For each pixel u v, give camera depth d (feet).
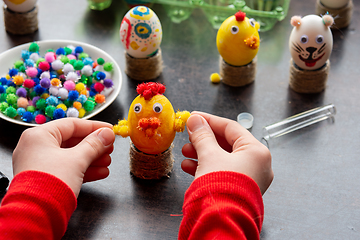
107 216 1.94
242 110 2.28
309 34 2.17
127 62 2.36
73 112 2.11
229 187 1.69
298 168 2.08
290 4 2.75
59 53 2.32
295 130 2.20
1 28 2.61
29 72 2.19
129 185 2.02
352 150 2.14
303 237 1.90
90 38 2.59
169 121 1.88
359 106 2.28
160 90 1.90
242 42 2.22
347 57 2.48
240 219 1.67
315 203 1.98
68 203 1.73
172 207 1.97
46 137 1.82
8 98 2.15
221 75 2.38
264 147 1.82
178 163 2.09
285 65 2.47
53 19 2.68
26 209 1.67
